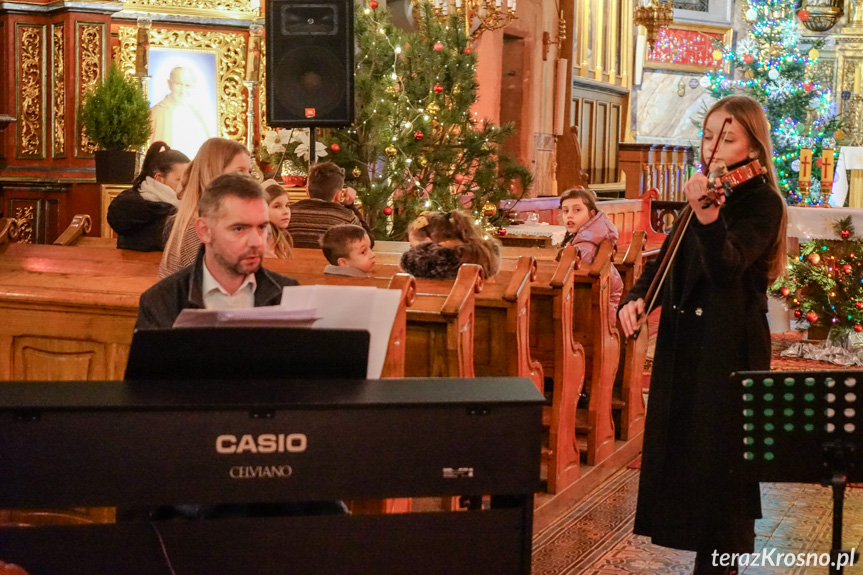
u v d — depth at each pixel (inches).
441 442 82.4
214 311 90.0
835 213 336.5
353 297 100.9
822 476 102.9
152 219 210.4
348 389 85.2
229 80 377.7
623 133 730.8
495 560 84.7
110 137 323.0
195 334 86.4
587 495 201.3
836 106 788.0
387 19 347.9
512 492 84.0
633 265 258.5
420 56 332.8
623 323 136.9
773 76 711.1
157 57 365.7
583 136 665.0
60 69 330.3
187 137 372.2
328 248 176.4
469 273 163.0
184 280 116.4
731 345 129.5
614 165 722.8
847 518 185.9
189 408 79.0
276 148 344.8
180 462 79.4
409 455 82.0
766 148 130.5
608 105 703.7
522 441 83.5
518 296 176.7
